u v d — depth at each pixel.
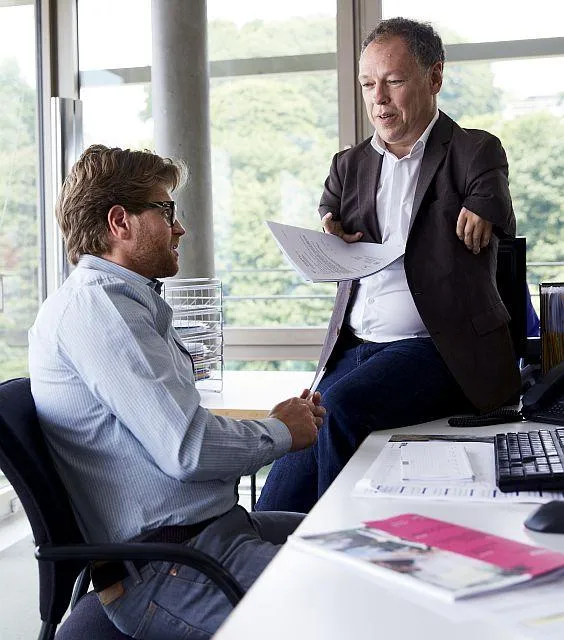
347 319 2.14
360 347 2.07
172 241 1.68
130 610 1.36
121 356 1.40
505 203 1.88
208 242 3.94
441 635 0.71
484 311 1.91
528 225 3.81
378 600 0.79
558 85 3.75
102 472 1.42
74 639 1.40
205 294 3.81
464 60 3.81
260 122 4.05
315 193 4.03
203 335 2.76
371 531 0.99
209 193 3.94
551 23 3.73
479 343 1.89
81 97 4.19
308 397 1.73
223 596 1.32
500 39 3.78
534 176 3.79
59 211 1.64
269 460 1.52
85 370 1.40
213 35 4.07
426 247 1.93
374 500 1.15
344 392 1.77
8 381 1.48
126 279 1.58
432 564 0.86
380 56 1.94
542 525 0.99
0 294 3.93
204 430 1.40
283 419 1.58
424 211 1.95
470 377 1.86
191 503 1.42
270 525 1.65
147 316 1.47
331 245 2.01
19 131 4.03
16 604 2.81
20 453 1.33
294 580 0.84
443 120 2.00
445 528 0.99
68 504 1.40
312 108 4.00
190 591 1.33
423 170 1.96
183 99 3.87
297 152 4.03
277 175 4.05
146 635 1.36
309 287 4.04
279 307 4.07
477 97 3.81
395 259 1.91
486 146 1.92
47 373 1.45
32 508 1.33
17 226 4.03
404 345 1.94
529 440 1.39
